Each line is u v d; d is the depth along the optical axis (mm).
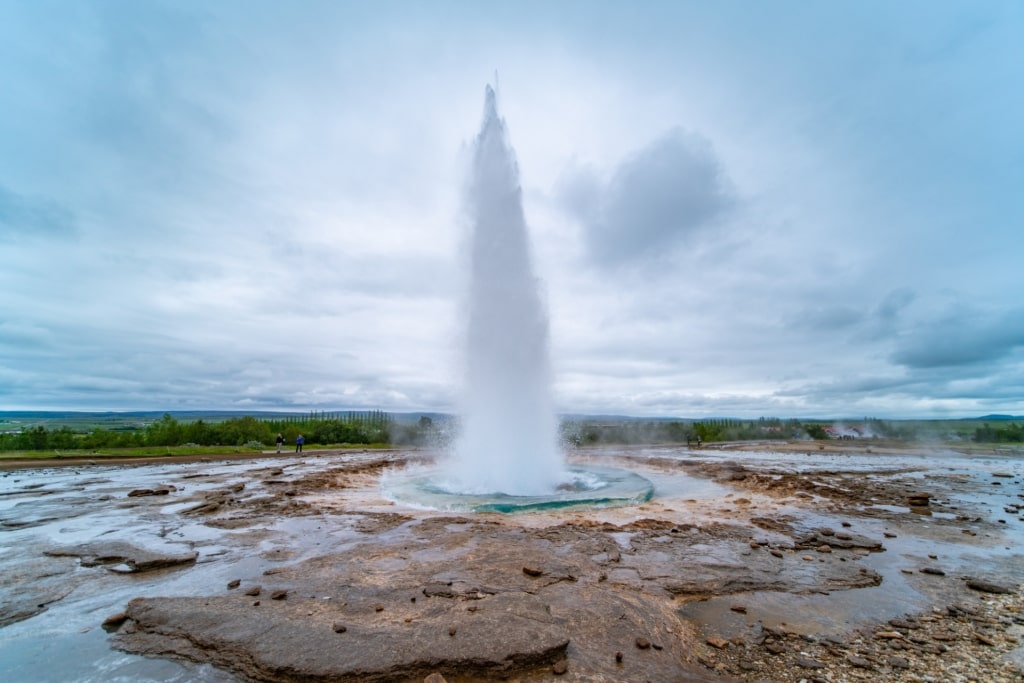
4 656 4906
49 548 8586
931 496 15766
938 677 4852
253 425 44062
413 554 8000
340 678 4371
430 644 4797
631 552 8539
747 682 4676
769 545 9188
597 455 31531
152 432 39719
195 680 4441
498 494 13938
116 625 5531
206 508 12000
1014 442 50406
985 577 7797
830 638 5672
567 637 5062
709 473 20812
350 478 18922
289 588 6461
